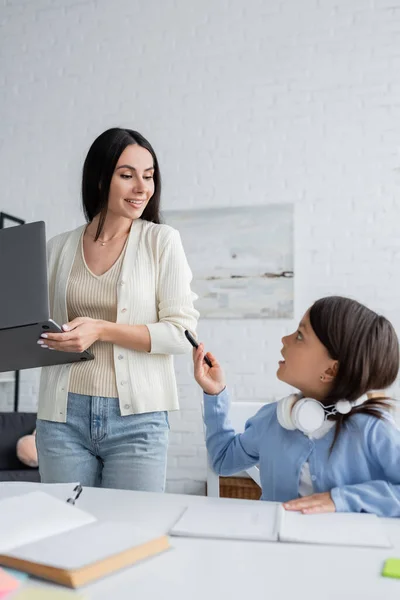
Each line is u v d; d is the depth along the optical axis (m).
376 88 3.16
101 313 1.50
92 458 1.46
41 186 3.64
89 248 1.54
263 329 3.25
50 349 1.27
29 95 3.67
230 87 3.36
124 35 3.54
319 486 1.08
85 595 0.65
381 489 1.00
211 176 3.37
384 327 1.06
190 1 3.44
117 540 0.76
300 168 3.25
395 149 3.13
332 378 1.07
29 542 0.78
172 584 0.68
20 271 1.10
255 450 1.22
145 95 3.49
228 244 3.32
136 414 1.43
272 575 0.71
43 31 3.66
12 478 2.79
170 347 1.45
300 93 3.26
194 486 3.28
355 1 3.21
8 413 3.09
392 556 0.77
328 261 3.19
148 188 1.49
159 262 1.52
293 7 3.29
